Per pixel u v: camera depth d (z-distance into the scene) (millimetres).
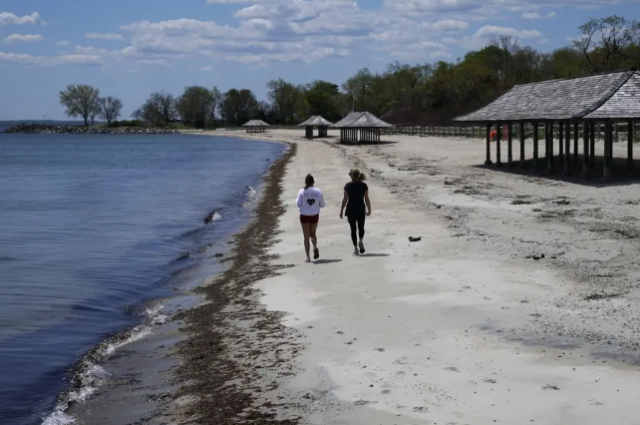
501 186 31188
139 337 11898
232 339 11086
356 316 11594
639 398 7523
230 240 22109
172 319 12953
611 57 76375
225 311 12961
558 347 9328
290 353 10016
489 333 10141
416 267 14922
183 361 10312
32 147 127062
